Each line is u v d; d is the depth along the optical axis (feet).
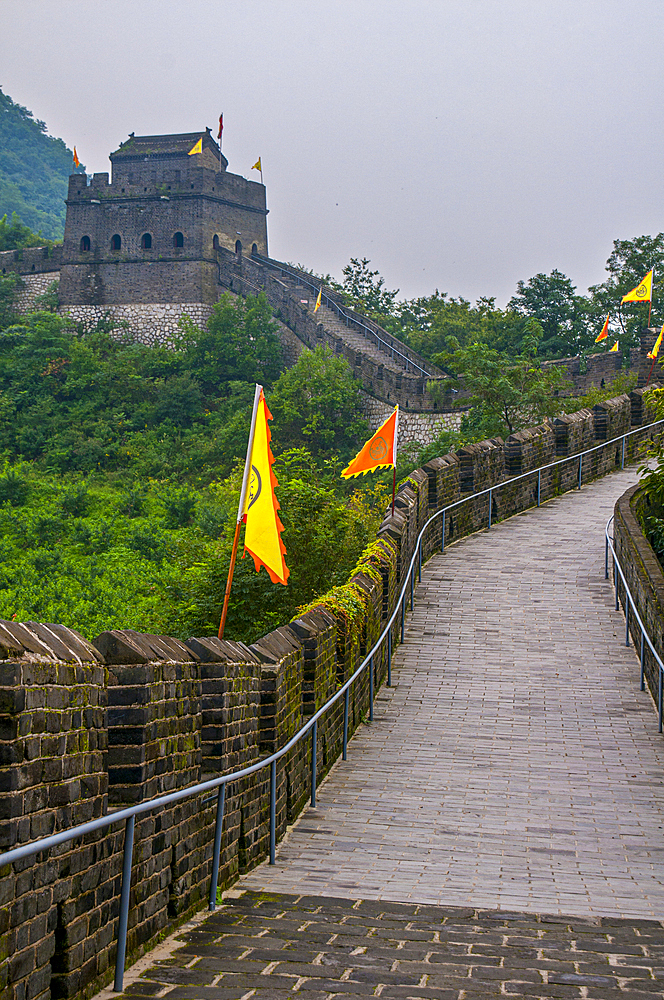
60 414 222.48
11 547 146.10
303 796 34.83
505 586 63.93
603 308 207.31
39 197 651.66
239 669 26.66
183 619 66.80
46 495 178.40
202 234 238.48
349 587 46.29
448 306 254.68
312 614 38.93
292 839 31.65
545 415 127.03
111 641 19.61
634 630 53.06
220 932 21.68
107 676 19.53
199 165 239.50
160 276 240.73
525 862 29.53
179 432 214.90
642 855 30.30
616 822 33.45
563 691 48.44
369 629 48.14
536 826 33.04
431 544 70.85
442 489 72.59
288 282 246.88
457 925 23.11
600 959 20.53
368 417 196.34
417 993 17.99
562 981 18.86
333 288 274.36
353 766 39.78
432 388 187.01
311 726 35.09
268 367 224.94
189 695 22.21
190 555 81.05
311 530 68.44
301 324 225.56
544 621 57.93
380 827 32.86
